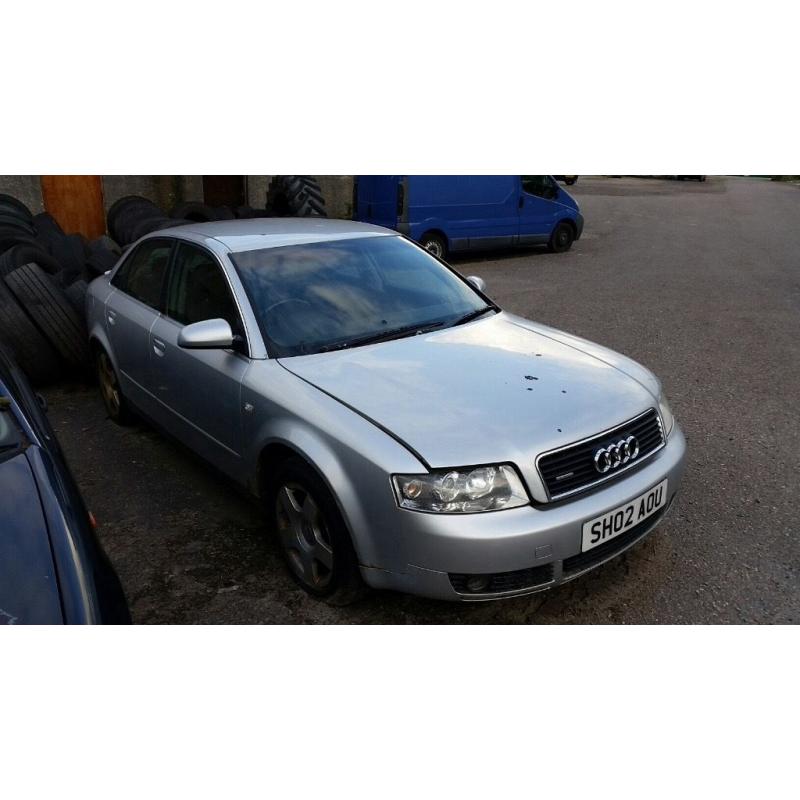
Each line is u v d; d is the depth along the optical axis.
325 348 3.42
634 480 2.99
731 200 24.19
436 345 3.52
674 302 9.13
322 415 2.92
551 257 13.16
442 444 2.71
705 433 4.93
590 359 3.55
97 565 2.15
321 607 3.13
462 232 12.28
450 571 2.64
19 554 2.07
